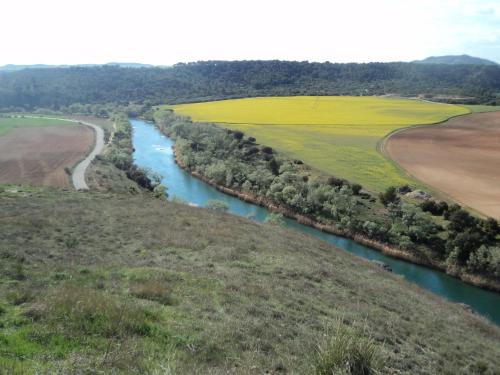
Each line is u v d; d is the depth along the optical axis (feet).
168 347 28.30
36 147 238.48
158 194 154.61
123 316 30.71
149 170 203.00
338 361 25.18
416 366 36.11
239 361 28.53
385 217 140.77
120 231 74.69
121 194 131.44
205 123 288.30
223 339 31.48
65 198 109.50
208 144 232.73
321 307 46.39
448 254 118.73
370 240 132.05
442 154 221.25
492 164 201.05
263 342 32.58
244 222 104.06
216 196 177.47
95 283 40.63
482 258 110.32
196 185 191.01
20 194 111.04
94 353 25.12
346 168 195.93
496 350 49.60
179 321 33.78
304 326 38.63
